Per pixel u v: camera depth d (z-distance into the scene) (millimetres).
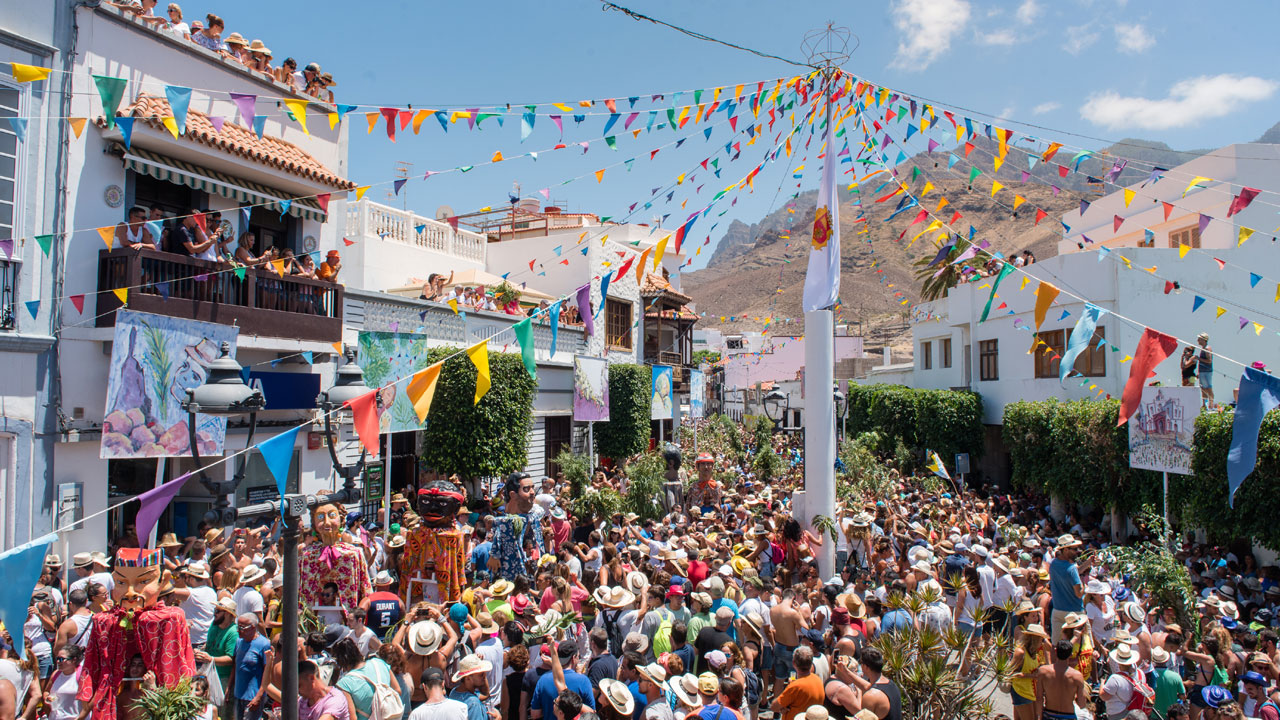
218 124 6820
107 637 5883
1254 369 7117
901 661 7199
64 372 10953
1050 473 21188
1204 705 7691
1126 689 7816
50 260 10828
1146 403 16359
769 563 11508
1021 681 7789
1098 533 19250
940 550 12055
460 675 6199
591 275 26922
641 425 26672
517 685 6969
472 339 19641
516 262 28000
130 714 5801
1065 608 9469
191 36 13320
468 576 10352
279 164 13516
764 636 8680
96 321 11328
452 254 25719
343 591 7758
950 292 30844
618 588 8508
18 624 4758
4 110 10344
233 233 13383
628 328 29656
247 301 13109
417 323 17734
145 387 11188
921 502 18203
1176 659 8641
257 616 7086
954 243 10188
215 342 12219
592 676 7102
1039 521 22375
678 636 7523
